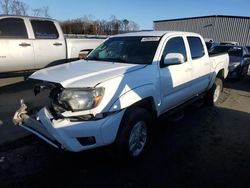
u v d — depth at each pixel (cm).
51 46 867
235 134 538
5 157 415
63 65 454
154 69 433
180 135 523
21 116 399
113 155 391
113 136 358
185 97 547
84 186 350
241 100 843
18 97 715
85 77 366
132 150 396
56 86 358
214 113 675
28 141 468
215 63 676
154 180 367
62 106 346
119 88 363
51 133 345
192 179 372
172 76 472
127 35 532
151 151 449
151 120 429
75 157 419
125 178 370
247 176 384
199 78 589
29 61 822
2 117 567
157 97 434
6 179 359
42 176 369
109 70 398
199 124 589
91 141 347
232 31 3650
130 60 458
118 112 358
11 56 780
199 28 3934
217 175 384
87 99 338
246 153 455
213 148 470
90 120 339
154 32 520
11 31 779
